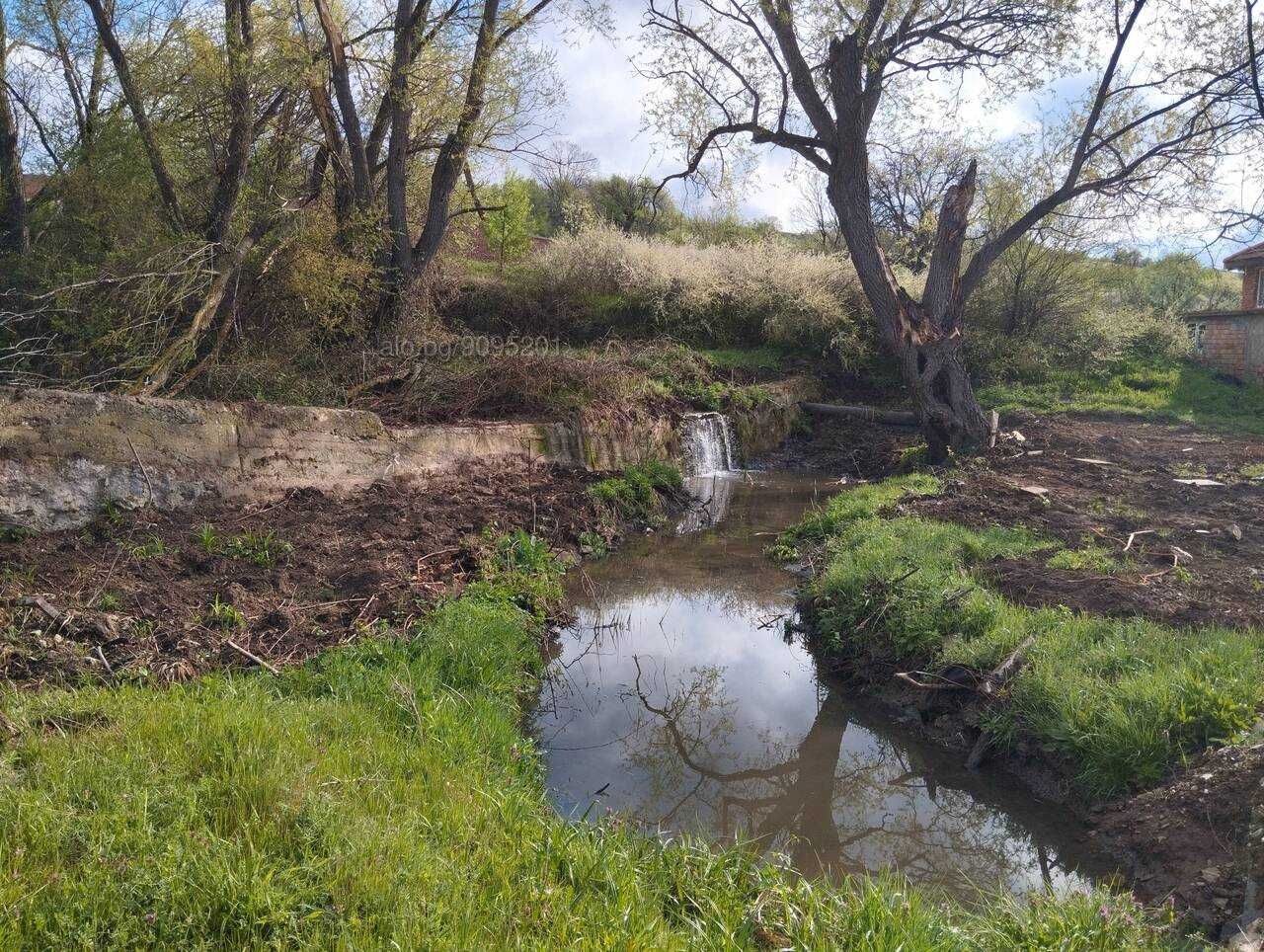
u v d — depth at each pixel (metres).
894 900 3.94
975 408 15.65
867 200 15.12
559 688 7.16
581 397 14.78
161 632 6.10
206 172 12.51
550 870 3.81
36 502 7.50
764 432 18.56
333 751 4.52
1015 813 5.42
